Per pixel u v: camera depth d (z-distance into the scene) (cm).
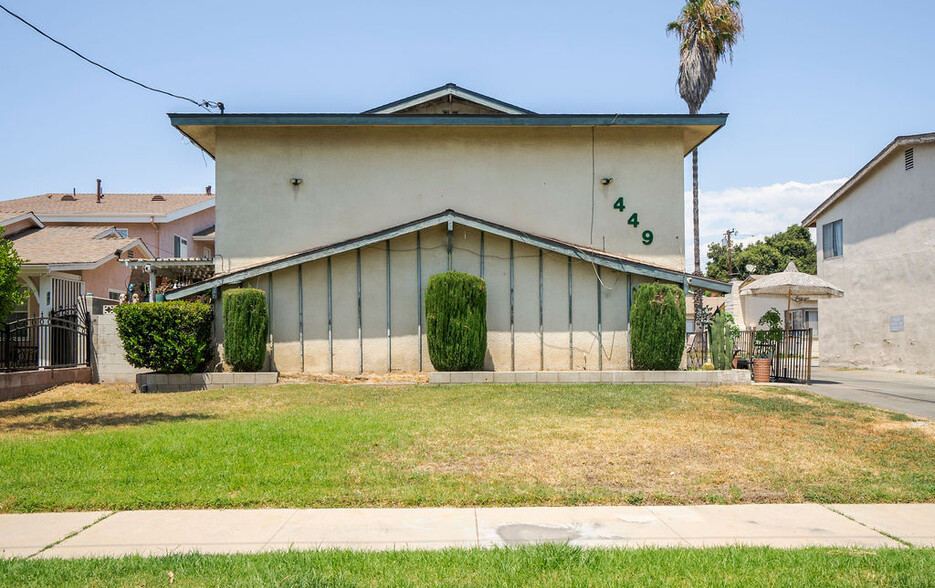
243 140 1792
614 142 1809
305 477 750
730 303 3734
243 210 1784
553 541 569
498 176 1803
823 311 2866
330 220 1788
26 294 1214
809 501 703
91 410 1280
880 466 823
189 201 3064
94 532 606
